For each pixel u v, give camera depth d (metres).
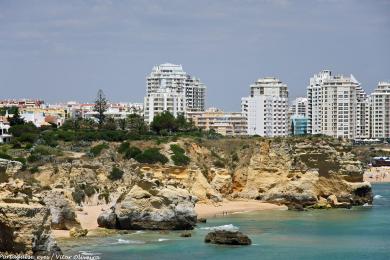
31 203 100.56
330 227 155.75
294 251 124.19
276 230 149.25
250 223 160.00
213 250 120.94
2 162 112.06
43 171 167.88
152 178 152.12
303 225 158.25
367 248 129.12
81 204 157.38
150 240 127.38
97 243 122.62
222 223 157.00
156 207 138.12
